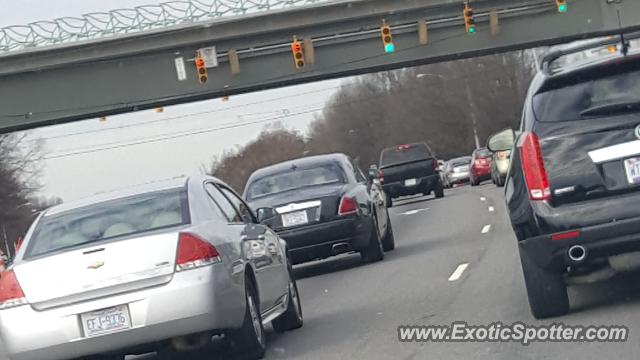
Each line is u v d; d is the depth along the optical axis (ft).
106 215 33.40
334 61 160.97
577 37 161.58
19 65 149.28
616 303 34.68
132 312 30.78
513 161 32.35
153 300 30.76
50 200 296.10
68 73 151.64
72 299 30.96
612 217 30.30
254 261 35.22
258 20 157.28
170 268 31.04
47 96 151.23
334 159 65.36
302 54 151.23
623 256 30.91
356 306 44.62
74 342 30.83
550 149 31.17
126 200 33.88
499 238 67.67
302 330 39.83
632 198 30.30
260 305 35.12
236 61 157.17
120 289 30.91
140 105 154.20
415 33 161.48
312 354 34.01
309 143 481.05
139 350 31.48
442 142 414.82
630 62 31.19
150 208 33.40
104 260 31.09
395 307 42.34
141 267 30.96
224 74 158.20
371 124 472.85
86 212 33.71
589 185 30.76
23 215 290.35
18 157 291.58
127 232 32.58
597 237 30.42
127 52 152.15
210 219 33.63
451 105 409.08
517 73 383.86
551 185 31.04
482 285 45.14
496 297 40.75
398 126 442.09
